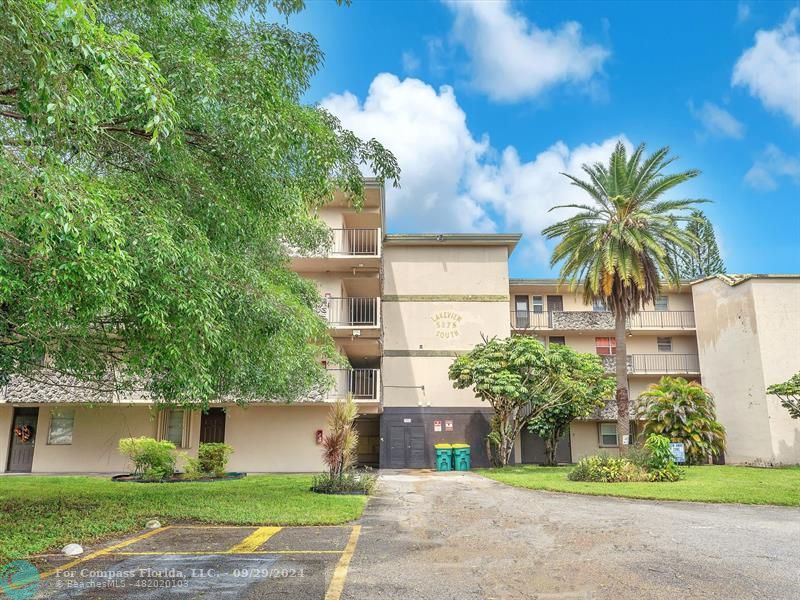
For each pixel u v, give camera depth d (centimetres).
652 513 1005
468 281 2577
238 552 647
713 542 734
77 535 720
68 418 2144
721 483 1473
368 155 840
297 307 946
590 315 2820
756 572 572
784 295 2358
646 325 2841
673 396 2353
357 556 632
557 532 805
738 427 2409
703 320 2720
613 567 590
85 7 415
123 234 579
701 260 3859
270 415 2188
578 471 1603
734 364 2467
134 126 648
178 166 705
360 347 2456
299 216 1161
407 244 2583
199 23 702
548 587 512
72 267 504
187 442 2147
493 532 802
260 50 749
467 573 561
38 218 461
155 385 890
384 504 1109
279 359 1083
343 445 1311
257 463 2144
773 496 1208
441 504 1123
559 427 2453
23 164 485
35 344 761
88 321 624
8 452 2112
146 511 915
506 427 2262
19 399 1964
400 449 2422
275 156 711
